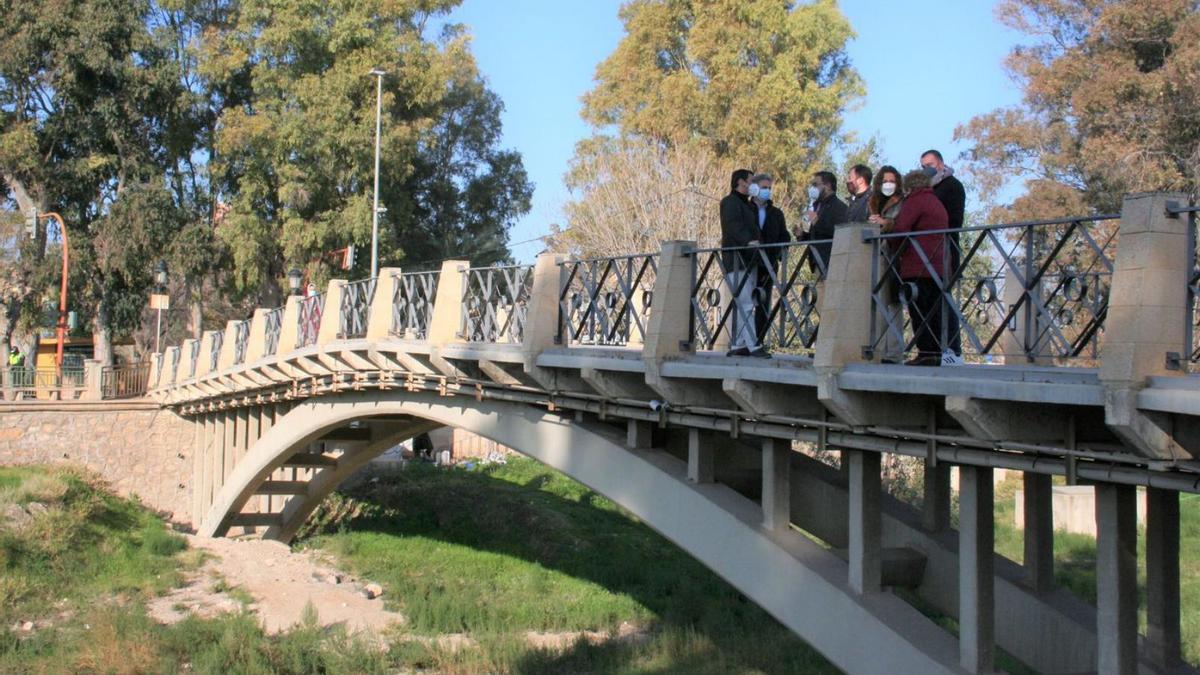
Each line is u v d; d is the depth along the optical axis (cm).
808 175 3447
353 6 3781
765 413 869
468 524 2805
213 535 2620
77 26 3828
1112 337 580
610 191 3133
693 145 3366
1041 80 2775
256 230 3784
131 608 1861
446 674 1664
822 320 780
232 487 2459
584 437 1181
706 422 977
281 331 2042
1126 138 2639
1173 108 2583
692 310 971
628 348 1099
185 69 4078
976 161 2931
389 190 3891
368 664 1666
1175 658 729
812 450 2105
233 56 3850
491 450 3625
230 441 2633
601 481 1150
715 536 976
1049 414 686
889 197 850
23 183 4006
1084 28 2869
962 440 731
